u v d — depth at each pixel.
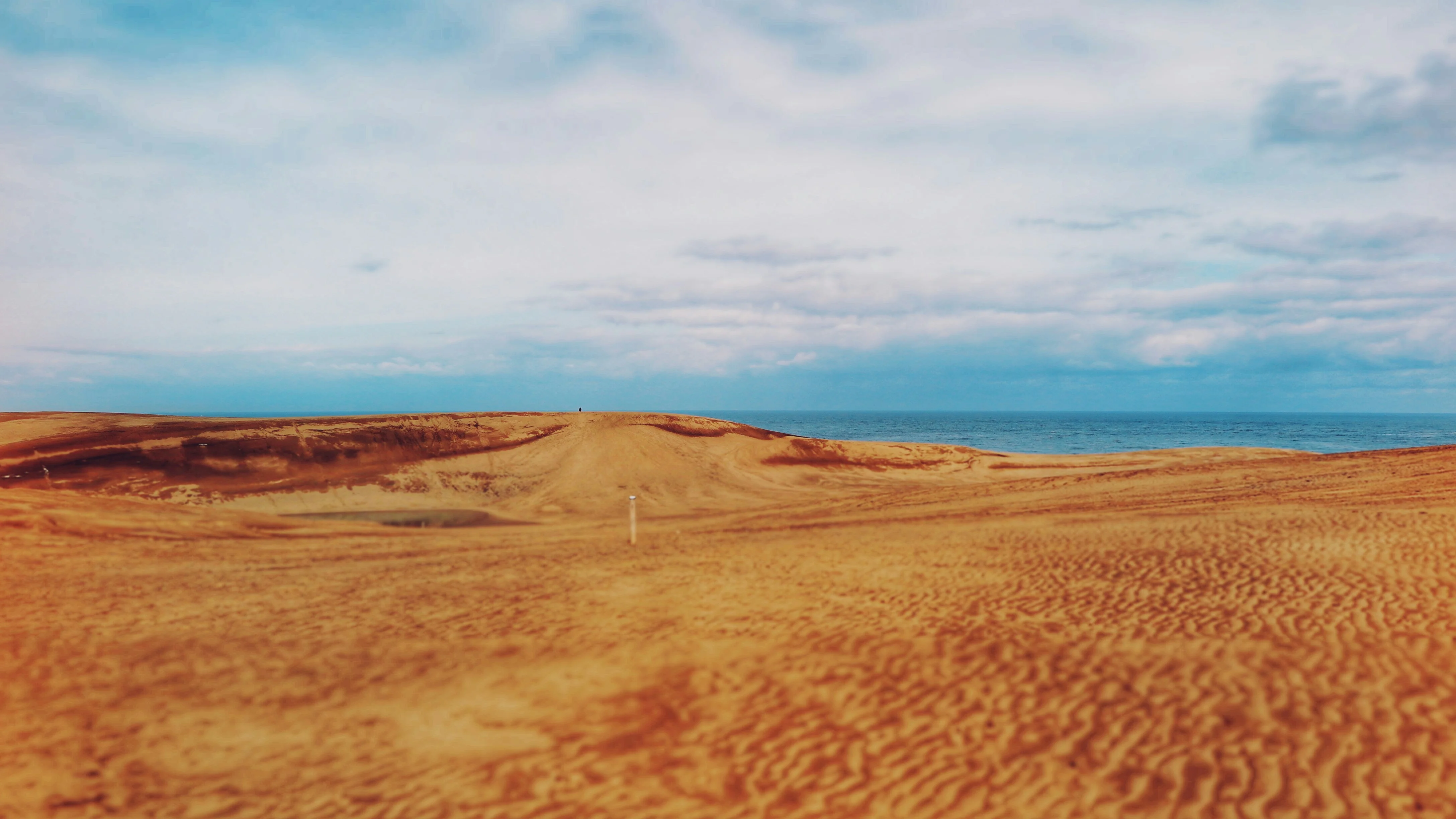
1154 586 10.52
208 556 16.05
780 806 5.70
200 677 8.35
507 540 20.16
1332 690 6.98
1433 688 6.95
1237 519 15.52
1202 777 5.76
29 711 7.44
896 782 5.94
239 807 5.87
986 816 5.45
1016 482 32.72
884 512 24.28
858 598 10.65
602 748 6.70
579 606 10.80
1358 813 5.25
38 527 17.14
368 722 7.30
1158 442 123.88
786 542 16.03
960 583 11.26
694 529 22.55
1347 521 14.35
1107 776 5.86
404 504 36.22
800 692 7.60
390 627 10.08
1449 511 14.80
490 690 7.97
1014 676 7.65
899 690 7.52
